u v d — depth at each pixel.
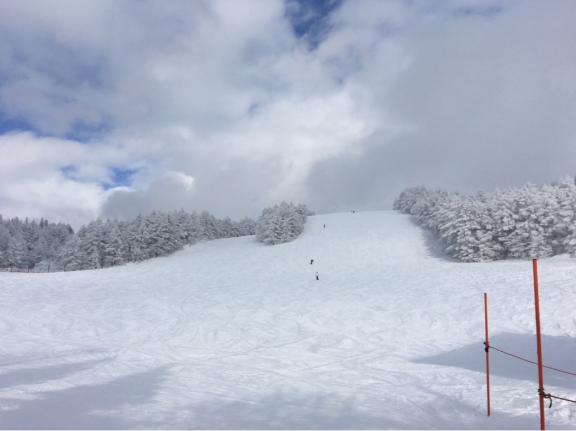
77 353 12.34
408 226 60.91
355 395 8.20
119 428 5.59
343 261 44.34
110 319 19.31
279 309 21.03
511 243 38.91
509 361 11.05
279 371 10.57
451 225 42.94
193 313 20.50
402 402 7.66
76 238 63.22
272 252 52.25
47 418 5.93
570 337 12.99
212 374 10.01
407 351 13.04
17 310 21.78
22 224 97.06
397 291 24.86
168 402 7.21
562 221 35.97
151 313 20.75
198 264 48.78
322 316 19.11
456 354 12.30
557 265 29.44
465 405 7.41
